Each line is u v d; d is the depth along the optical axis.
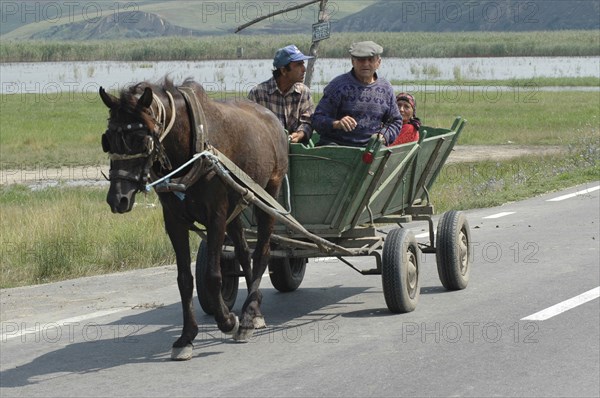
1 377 10.01
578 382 9.45
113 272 15.77
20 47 130.62
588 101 60.09
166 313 12.79
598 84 78.81
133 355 10.77
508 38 168.88
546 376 9.66
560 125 45.59
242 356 10.62
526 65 109.69
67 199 23.66
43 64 119.19
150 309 13.03
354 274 15.23
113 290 14.20
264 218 11.52
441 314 12.28
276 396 9.19
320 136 13.07
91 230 17.89
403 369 9.96
